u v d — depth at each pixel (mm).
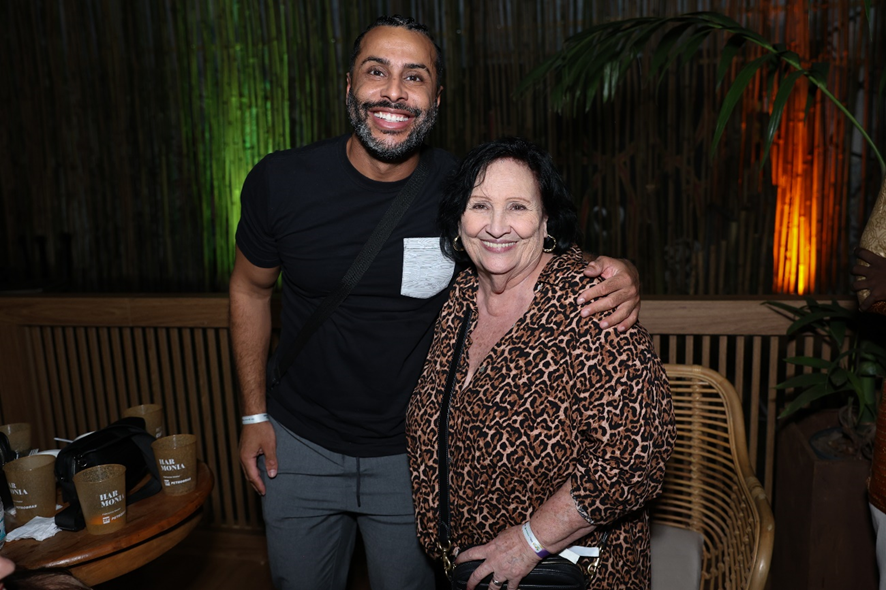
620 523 1300
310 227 1478
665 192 3684
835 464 1928
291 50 3795
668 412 1171
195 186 4027
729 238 3617
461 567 1276
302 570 1707
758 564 1359
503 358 1204
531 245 1250
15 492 1511
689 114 3555
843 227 3479
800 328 2186
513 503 1222
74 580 940
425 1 3660
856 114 3379
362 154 1436
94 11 3914
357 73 1376
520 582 1234
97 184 4109
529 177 1229
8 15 3961
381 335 1518
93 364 2672
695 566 1682
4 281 4168
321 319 1520
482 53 3664
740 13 3426
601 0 3482
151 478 1693
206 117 3939
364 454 1597
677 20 2076
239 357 1653
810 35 3373
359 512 1649
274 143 3906
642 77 3551
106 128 4043
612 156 3689
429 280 1488
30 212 4176
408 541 1664
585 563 1271
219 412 2645
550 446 1169
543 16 3580
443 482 1289
